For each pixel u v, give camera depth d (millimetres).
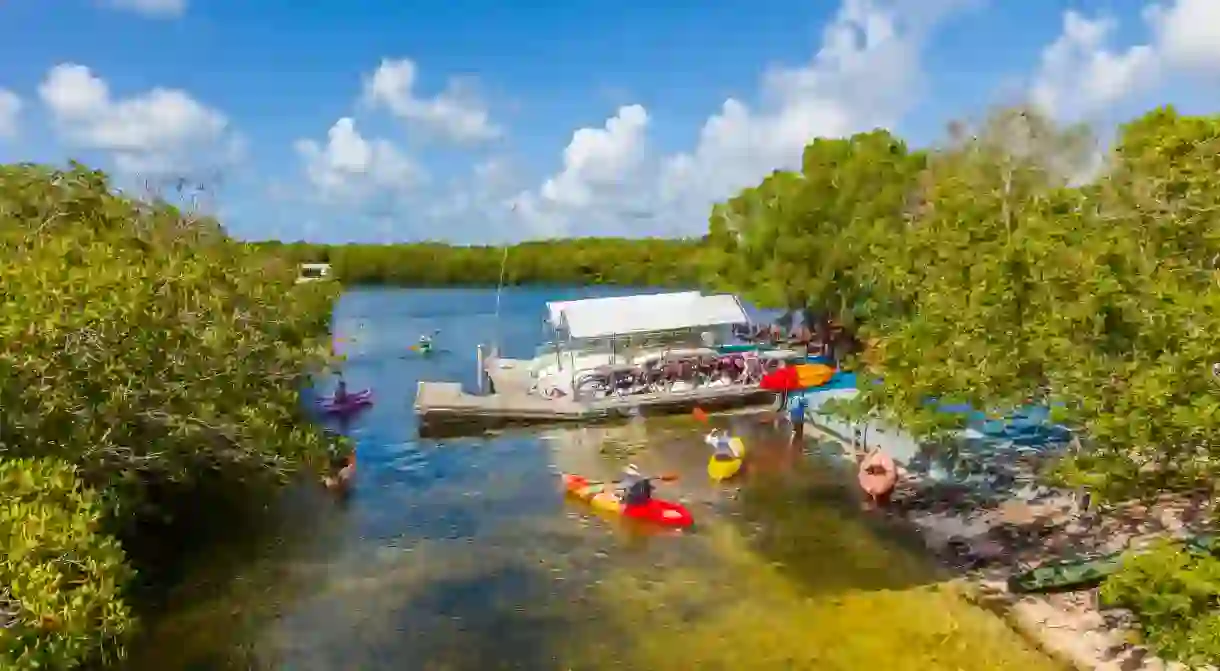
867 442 33656
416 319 85625
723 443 32812
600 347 47688
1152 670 16859
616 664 18469
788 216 49812
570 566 23969
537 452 36438
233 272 25156
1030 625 19297
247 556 24703
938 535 24969
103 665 15719
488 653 19047
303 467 26828
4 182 23609
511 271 121375
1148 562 13812
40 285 15805
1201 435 14062
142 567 23156
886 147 50438
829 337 51562
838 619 20219
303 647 19344
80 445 16078
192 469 22859
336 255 120938
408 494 30719
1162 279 16641
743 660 18469
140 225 24859
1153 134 23969
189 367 19109
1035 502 26188
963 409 27812
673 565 23891
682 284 114188
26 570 11508
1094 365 16391
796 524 26797
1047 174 33688
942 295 22516
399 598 21938
